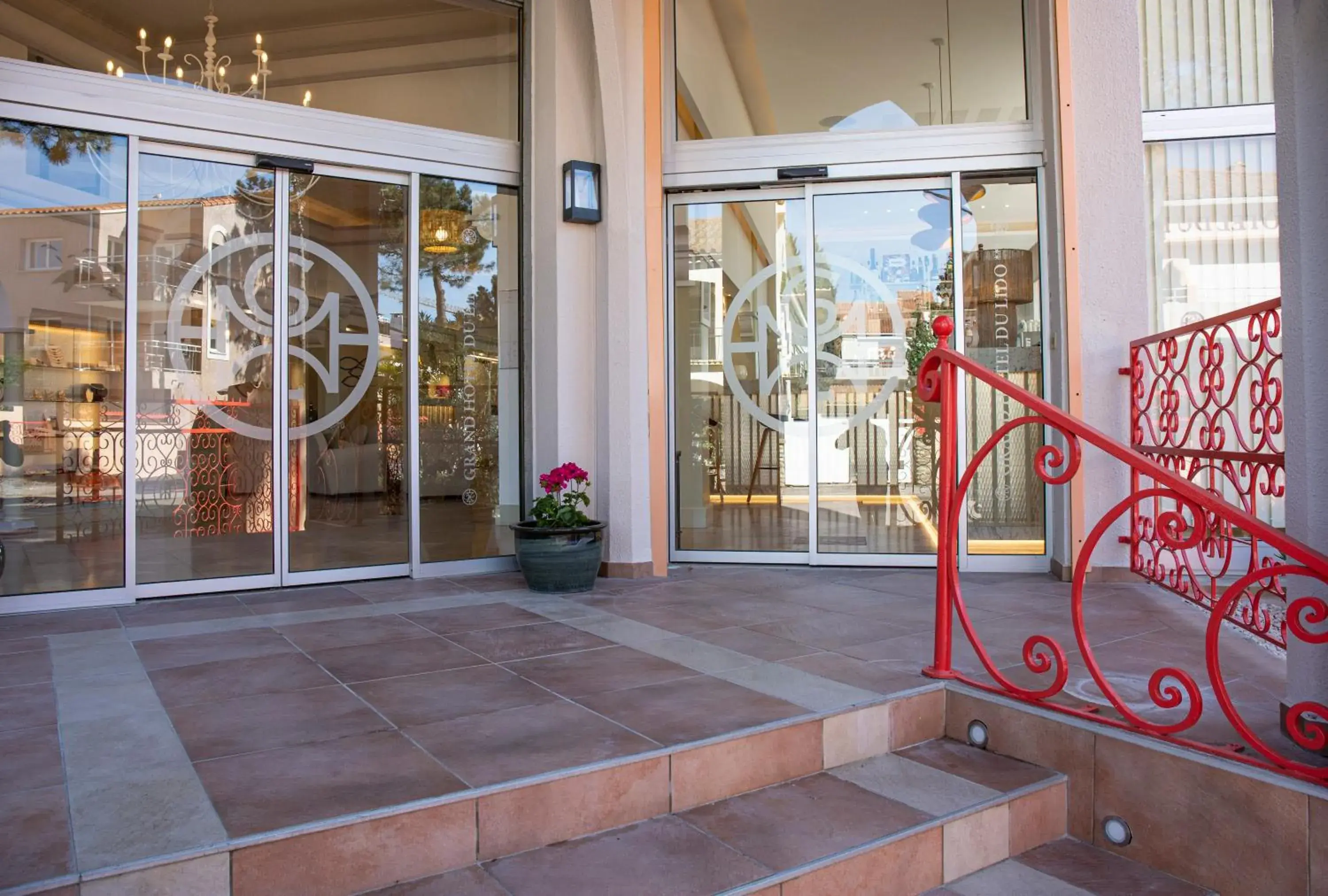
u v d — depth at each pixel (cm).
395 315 505
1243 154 525
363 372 497
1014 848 236
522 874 194
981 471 525
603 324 512
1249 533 209
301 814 188
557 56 509
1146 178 531
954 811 226
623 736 237
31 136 424
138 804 193
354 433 496
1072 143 488
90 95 427
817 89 537
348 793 199
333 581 486
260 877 177
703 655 328
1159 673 231
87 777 209
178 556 451
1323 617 200
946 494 290
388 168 496
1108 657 324
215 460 461
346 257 493
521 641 350
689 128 540
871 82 534
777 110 538
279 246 477
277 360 477
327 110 481
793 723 250
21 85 414
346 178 492
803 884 195
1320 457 222
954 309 523
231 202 465
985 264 523
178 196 453
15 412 424
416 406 508
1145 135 525
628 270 509
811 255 538
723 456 548
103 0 434
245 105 460
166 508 449
